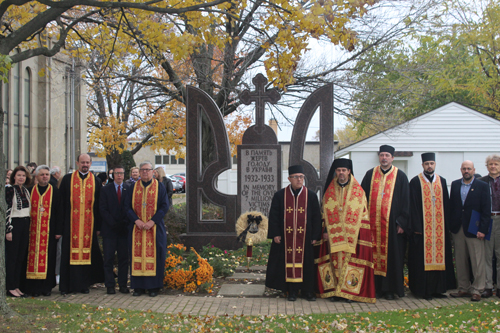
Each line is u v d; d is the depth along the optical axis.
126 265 6.63
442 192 6.48
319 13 5.58
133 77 14.06
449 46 19.52
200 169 9.74
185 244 9.55
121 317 5.09
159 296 6.41
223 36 7.33
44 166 6.43
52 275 6.43
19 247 6.21
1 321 4.57
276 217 6.32
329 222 6.24
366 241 6.16
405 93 14.55
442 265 6.26
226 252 8.86
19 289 6.35
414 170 16.67
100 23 7.39
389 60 14.52
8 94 14.29
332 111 9.68
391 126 15.02
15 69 14.62
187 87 9.77
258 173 9.72
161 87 15.05
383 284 6.21
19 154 14.85
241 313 5.55
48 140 15.84
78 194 6.59
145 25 6.93
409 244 6.53
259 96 9.81
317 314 5.44
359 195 6.27
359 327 4.83
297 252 6.15
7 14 7.36
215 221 9.59
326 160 9.66
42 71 7.35
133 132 19.08
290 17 6.03
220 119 9.71
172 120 16.25
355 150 16.80
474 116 16.47
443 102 23.14
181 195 25.50
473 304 5.81
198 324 4.93
